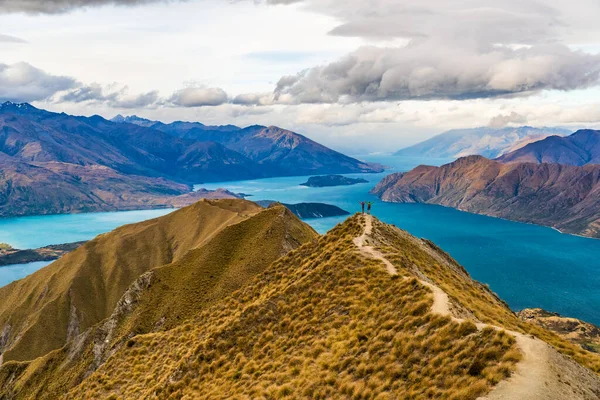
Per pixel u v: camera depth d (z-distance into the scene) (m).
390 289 41.66
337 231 66.31
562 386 24.22
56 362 137.25
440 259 77.88
